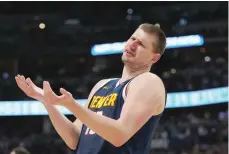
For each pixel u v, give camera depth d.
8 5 16.25
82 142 2.11
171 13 16.16
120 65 16.48
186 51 16.16
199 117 15.67
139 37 2.15
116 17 16.66
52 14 16.62
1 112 14.13
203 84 14.78
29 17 16.45
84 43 16.42
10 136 15.71
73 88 15.84
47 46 16.50
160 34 2.18
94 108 2.13
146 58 2.14
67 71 16.81
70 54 16.61
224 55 15.70
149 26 2.18
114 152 1.96
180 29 15.59
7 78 15.96
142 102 1.94
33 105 13.94
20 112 14.01
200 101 12.91
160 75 16.05
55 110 2.23
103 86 2.23
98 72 16.42
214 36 15.41
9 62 16.47
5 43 16.31
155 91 1.99
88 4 16.67
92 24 16.81
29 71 16.75
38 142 14.55
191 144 13.45
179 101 13.12
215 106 15.47
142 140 1.99
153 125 2.04
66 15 16.81
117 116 1.99
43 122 15.84
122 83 2.11
